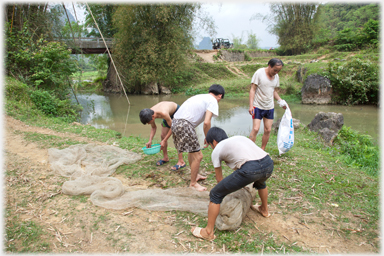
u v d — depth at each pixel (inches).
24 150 211.6
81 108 503.5
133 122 437.4
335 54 970.7
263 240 108.7
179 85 1004.6
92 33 1145.4
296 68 976.9
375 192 148.2
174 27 871.7
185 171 179.6
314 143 265.7
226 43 1519.4
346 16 1974.7
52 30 556.1
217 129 120.3
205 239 109.1
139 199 136.7
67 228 117.6
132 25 867.4
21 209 131.5
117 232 114.0
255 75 191.8
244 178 100.0
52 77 457.7
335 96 649.6
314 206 134.0
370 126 399.2
